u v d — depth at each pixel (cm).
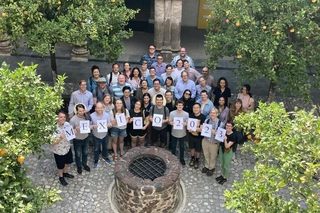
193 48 1852
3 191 616
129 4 1931
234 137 1015
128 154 1024
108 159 1150
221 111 1156
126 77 1250
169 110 1150
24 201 666
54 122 762
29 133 714
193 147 1123
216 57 1203
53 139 775
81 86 1150
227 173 1069
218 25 1212
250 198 666
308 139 630
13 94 684
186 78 1206
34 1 1105
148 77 1241
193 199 1032
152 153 1029
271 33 1098
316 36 1113
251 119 758
